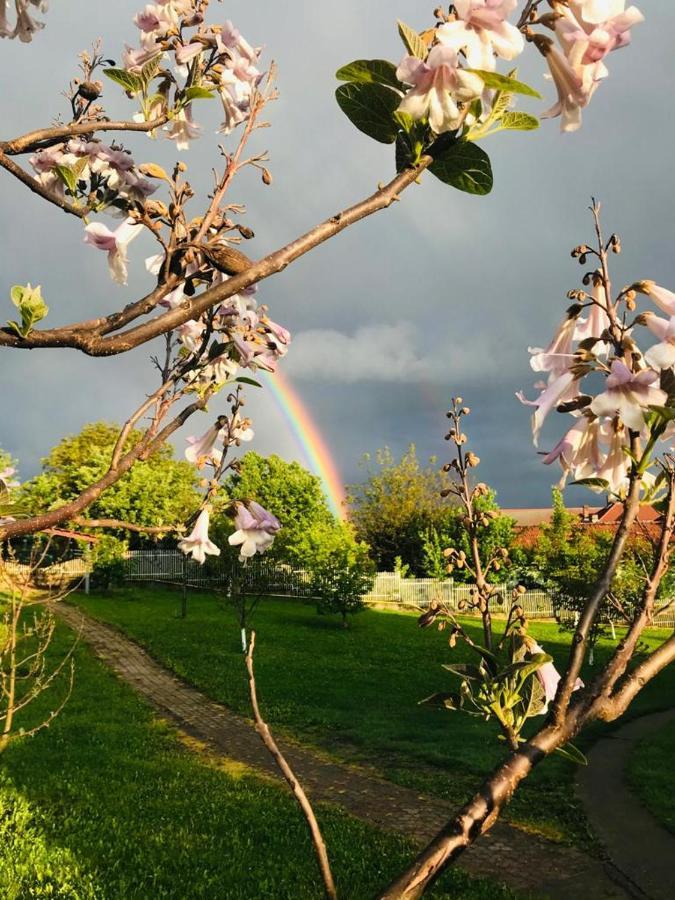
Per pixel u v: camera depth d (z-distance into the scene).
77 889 6.53
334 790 10.35
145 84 1.49
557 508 24.03
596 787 10.48
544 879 7.59
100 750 11.38
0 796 8.93
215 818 8.65
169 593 35.16
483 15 0.86
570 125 0.89
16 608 6.84
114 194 1.42
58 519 1.33
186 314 1.04
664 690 17.22
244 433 2.29
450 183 1.00
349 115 0.99
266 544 2.26
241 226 1.42
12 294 1.00
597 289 1.19
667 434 0.96
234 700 15.60
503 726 1.36
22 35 1.15
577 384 1.08
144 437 1.56
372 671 19.14
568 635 25.00
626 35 0.86
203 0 1.54
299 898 6.54
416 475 40.72
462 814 0.72
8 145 1.31
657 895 7.20
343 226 1.03
